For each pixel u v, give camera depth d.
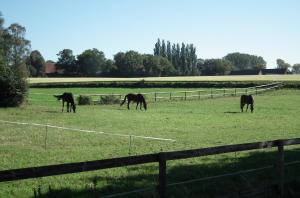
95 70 168.50
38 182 11.20
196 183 10.60
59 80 107.31
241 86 78.88
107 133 23.33
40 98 54.28
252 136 22.70
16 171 5.94
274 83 73.00
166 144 19.69
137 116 33.59
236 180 11.00
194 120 31.05
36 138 21.14
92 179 11.52
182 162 14.10
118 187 10.56
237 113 37.25
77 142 20.02
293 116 34.62
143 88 82.94
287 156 15.02
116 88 84.06
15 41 104.38
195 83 83.06
